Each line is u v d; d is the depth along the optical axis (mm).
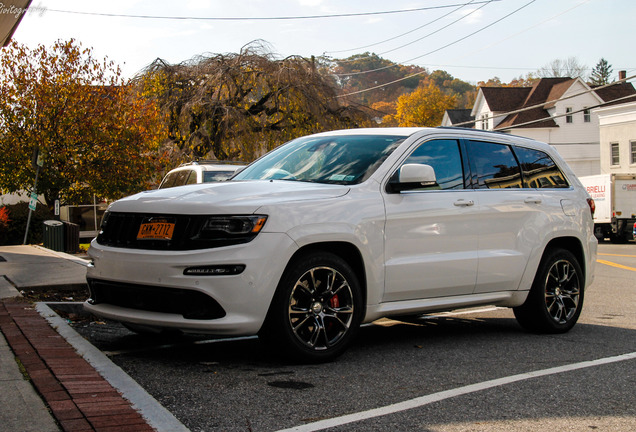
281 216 4871
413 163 5781
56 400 3674
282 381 4586
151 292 4809
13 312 6070
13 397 3699
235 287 4656
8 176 20406
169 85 28359
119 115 21234
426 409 4039
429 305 5836
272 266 4766
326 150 6105
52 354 4617
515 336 6621
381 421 3787
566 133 53375
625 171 43125
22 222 22781
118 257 4949
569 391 4516
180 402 4043
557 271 6867
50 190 21828
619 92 53812
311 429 3623
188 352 5453
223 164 12805
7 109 20031
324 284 5148
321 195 5207
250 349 5609
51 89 20156
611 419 3926
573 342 6328
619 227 32375
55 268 9281
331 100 29953
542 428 3738
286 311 4910
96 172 20844
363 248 5293
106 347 5598
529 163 6895
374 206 5406
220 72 27766
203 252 4668
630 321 7727
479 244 6145
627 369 5180
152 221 4941
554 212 6852
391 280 5508
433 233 5785
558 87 54219
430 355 5594
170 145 27156
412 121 102500
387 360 5359
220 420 3732
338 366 5094
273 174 6000
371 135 6172
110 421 3396
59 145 20562
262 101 29234
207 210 4766
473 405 4141
